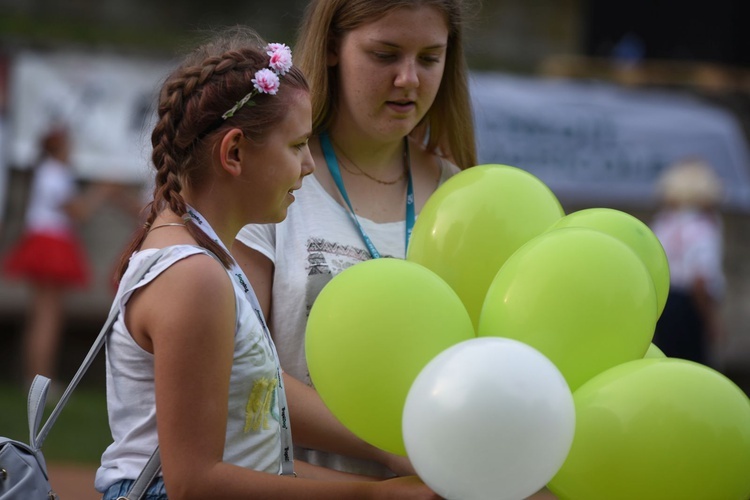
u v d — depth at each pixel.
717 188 22.00
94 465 14.64
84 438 16.06
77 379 5.40
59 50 22.58
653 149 25.05
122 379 5.30
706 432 4.99
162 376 4.95
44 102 22.36
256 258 6.36
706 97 26.05
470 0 6.98
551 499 13.38
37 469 5.35
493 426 4.53
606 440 5.04
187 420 4.92
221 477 4.94
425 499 5.05
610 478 5.05
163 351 4.96
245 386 5.28
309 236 6.44
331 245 6.45
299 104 5.46
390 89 6.34
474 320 6.11
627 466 5.01
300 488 5.06
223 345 5.03
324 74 6.61
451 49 6.91
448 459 4.61
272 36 28.09
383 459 6.25
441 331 5.16
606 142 24.91
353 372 5.14
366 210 6.81
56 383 20.36
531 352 4.75
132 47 23.62
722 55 30.73
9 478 5.24
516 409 4.54
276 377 5.50
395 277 5.27
